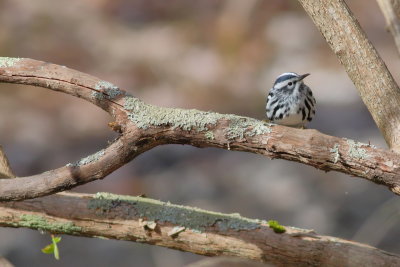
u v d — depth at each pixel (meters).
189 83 19.52
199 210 5.53
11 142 16.66
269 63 20.34
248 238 5.29
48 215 5.54
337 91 18.31
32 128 17.12
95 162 4.92
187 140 4.85
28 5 22.97
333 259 5.14
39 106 18.22
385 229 5.82
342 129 16.33
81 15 23.02
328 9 4.88
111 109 4.98
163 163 15.65
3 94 18.64
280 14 22.38
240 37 21.30
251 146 4.71
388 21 4.69
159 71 20.14
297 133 4.61
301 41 21.08
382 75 4.79
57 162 15.95
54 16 22.67
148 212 5.46
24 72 5.21
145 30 22.38
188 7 23.23
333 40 4.89
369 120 16.66
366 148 4.51
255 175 14.58
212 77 19.77
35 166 15.84
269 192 13.76
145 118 4.84
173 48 21.08
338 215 12.59
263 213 13.03
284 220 12.71
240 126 4.73
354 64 4.84
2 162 6.02
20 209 5.56
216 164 15.38
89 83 5.05
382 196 13.04
